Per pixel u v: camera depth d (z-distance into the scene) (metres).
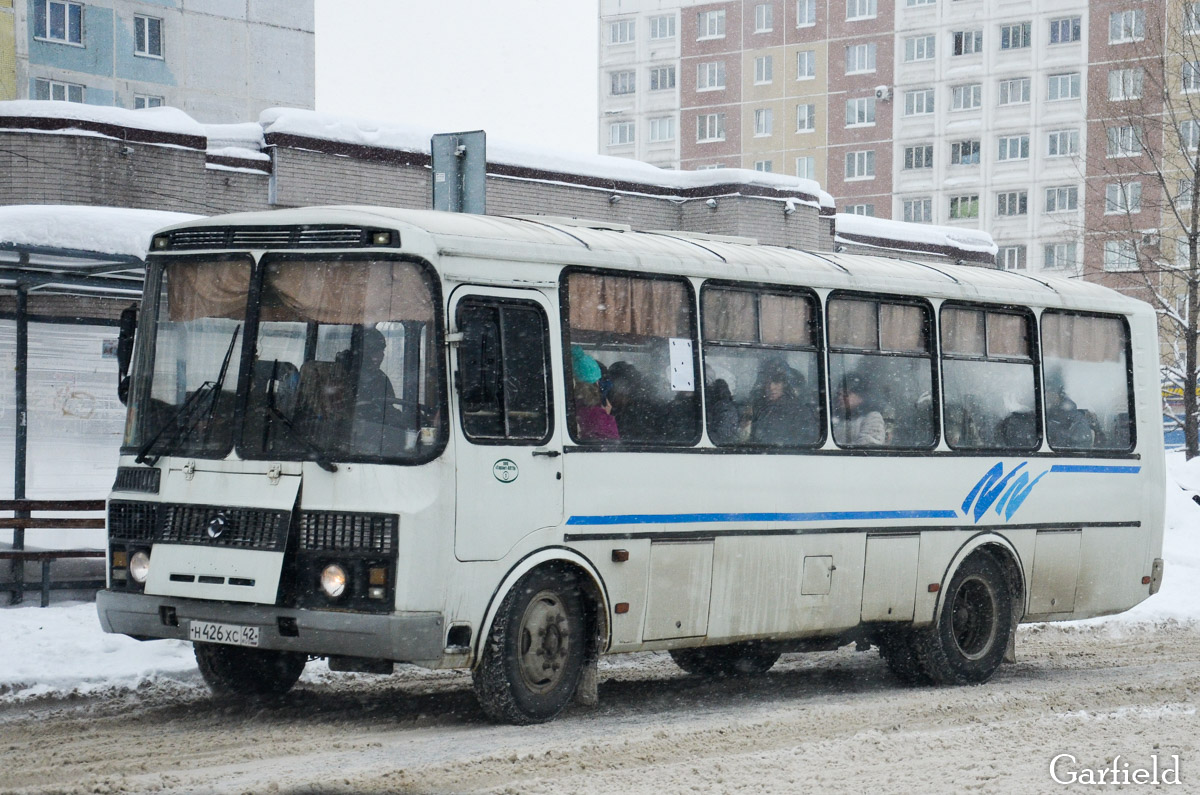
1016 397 13.27
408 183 22.66
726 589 10.80
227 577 9.07
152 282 9.87
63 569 15.58
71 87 46.31
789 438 11.38
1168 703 11.27
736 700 11.34
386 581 8.80
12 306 16.73
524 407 9.55
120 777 7.79
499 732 9.30
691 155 86.75
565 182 24.36
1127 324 14.35
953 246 33.12
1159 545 14.42
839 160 81.62
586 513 9.84
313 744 8.80
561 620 9.82
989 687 12.45
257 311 9.40
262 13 50.78
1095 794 7.83
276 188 21.11
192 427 9.43
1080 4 74.88
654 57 87.88
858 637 11.99
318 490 8.97
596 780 7.93
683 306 10.71
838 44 81.69
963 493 12.62
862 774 8.21
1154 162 36.41
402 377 9.03
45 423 16.75
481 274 9.38
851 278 11.97
